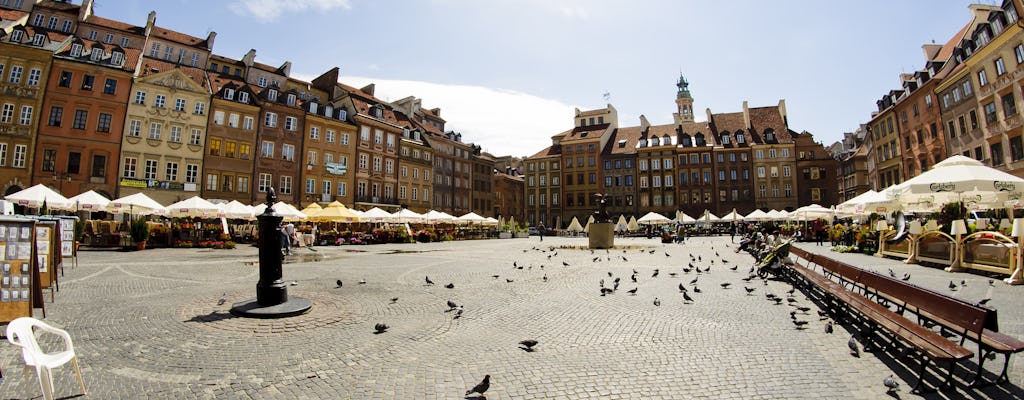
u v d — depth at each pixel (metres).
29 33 36.56
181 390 4.58
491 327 7.22
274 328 6.98
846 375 4.92
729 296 9.88
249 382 4.81
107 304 8.73
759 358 5.52
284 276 13.55
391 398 4.41
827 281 8.25
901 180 43.94
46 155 35.34
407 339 6.50
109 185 37.31
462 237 46.53
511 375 5.03
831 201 68.19
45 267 9.55
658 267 16.05
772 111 75.69
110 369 5.14
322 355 5.72
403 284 11.88
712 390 4.56
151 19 45.28
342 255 22.17
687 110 81.94
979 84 31.81
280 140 46.50
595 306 8.88
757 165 70.88
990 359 4.79
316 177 49.03
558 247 28.64
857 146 72.94
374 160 55.62
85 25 41.56
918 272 13.42
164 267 15.52
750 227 48.47
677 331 6.86
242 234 31.67
